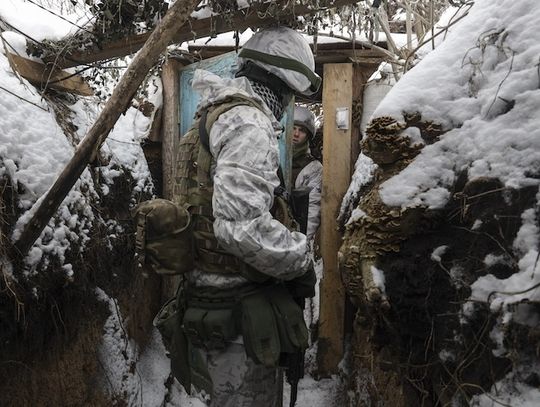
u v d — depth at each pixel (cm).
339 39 338
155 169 358
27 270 184
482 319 121
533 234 115
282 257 147
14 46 239
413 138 138
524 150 121
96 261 239
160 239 157
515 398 111
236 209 143
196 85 168
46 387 198
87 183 244
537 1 131
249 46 182
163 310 184
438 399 133
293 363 168
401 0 333
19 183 190
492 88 131
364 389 274
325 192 353
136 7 216
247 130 150
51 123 221
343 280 150
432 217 133
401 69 315
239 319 158
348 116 349
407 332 135
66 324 210
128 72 169
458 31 145
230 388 162
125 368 262
